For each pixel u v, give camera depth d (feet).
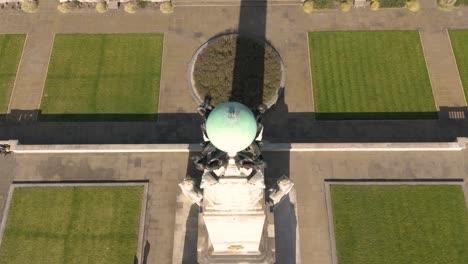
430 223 122.93
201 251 109.81
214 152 71.05
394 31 159.33
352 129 140.46
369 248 119.65
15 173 132.36
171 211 125.70
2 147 134.00
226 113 57.57
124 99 147.02
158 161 132.98
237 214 81.41
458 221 123.13
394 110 143.64
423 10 163.12
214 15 163.63
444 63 152.35
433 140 138.41
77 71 153.07
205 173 72.49
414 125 140.97
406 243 120.26
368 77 150.10
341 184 128.26
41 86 150.30
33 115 145.07
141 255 119.85
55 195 128.67
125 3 166.71
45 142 139.95
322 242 120.26
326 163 131.34
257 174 71.82
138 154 134.10
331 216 123.34
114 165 132.87
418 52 154.81
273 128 140.56
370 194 127.03
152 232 122.93
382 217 123.75
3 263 120.06
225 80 145.69
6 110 146.20
